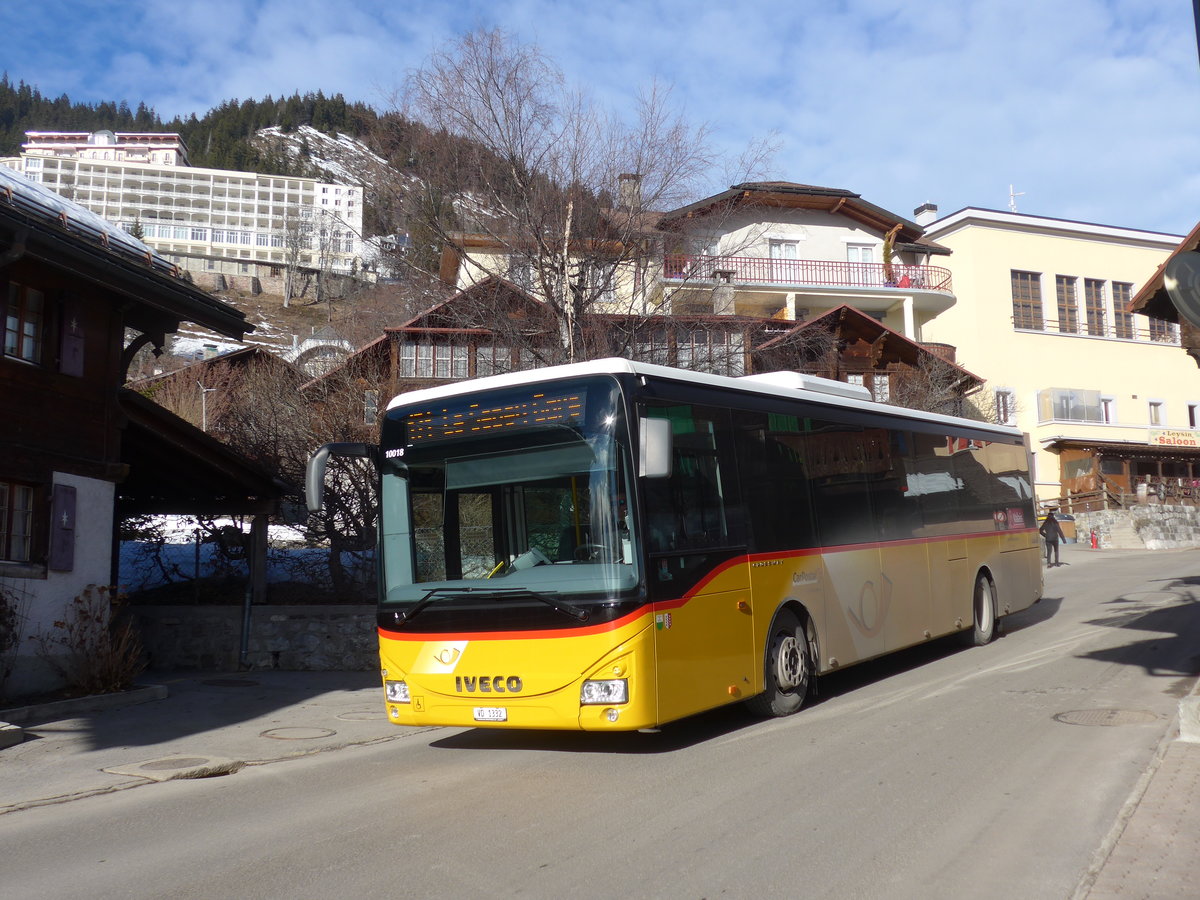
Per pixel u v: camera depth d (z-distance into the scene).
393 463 9.01
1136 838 5.34
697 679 8.34
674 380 8.85
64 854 6.04
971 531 14.50
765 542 9.62
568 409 8.29
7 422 11.65
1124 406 52.25
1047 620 17.47
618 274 20.86
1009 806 6.26
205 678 14.86
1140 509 43.69
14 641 11.59
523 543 8.29
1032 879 4.98
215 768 8.52
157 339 14.68
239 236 154.50
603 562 7.90
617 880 5.13
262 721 11.18
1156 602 19.06
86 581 12.77
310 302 114.75
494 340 20.69
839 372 38.41
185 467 15.52
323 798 7.32
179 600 18.06
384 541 8.91
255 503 16.34
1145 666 11.64
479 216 20.59
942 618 13.16
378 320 21.56
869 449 12.04
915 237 45.91
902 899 4.77
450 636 8.33
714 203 21.62
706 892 4.92
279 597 18.34
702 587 8.55
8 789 7.93
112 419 13.43
